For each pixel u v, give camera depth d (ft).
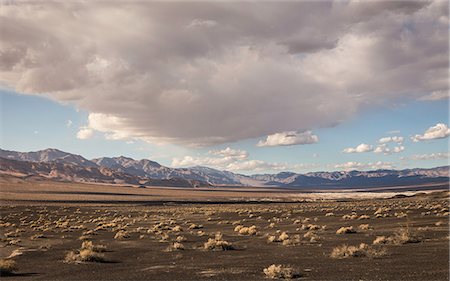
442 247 72.43
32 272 66.33
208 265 66.80
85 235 135.44
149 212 306.96
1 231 158.10
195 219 213.66
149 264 71.31
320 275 53.52
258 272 58.08
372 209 213.25
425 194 394.32
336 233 112.47
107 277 59.41
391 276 50.42
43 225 190.90
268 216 207.62
